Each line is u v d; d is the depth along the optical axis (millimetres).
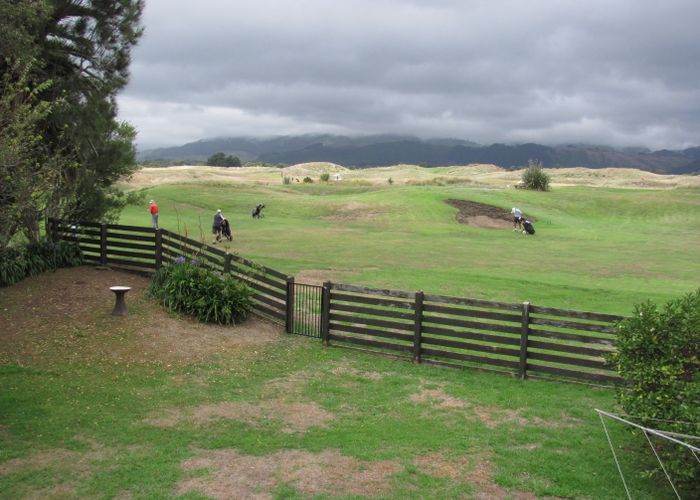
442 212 45625
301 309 14875
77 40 15984
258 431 8188
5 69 12820
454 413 9086
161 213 41688
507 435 8242
